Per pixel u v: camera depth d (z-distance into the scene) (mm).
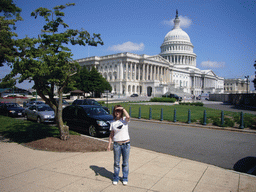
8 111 22875
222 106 45781
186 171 6617
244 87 184875
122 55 102875
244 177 6234
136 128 16281
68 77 9891
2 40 14344
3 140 10516
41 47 10117
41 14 10305
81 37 11062
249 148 10391
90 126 13109
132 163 7348
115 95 88750
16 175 6090
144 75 107375
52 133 11711
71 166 6875
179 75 135375
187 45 149125
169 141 11734
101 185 5496
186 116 23141
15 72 8711
